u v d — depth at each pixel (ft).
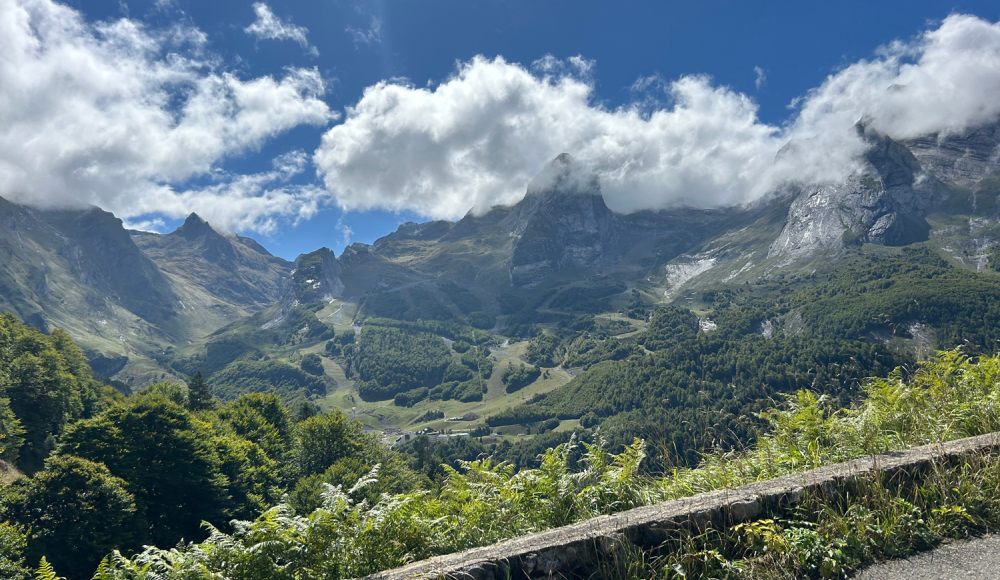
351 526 17.03
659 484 19.61
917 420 21.26
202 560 16.08
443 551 16.65
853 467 15.15
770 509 13.75
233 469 141.18
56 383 217.36
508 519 18.31
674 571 12.16
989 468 14.39
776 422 21.89
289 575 15.79
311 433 194.90
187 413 143.23
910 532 12.84
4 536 76.07
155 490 120.16
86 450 121.08
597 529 13.07
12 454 163.73
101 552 88.58
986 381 23.03
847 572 11.78
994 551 11.73
